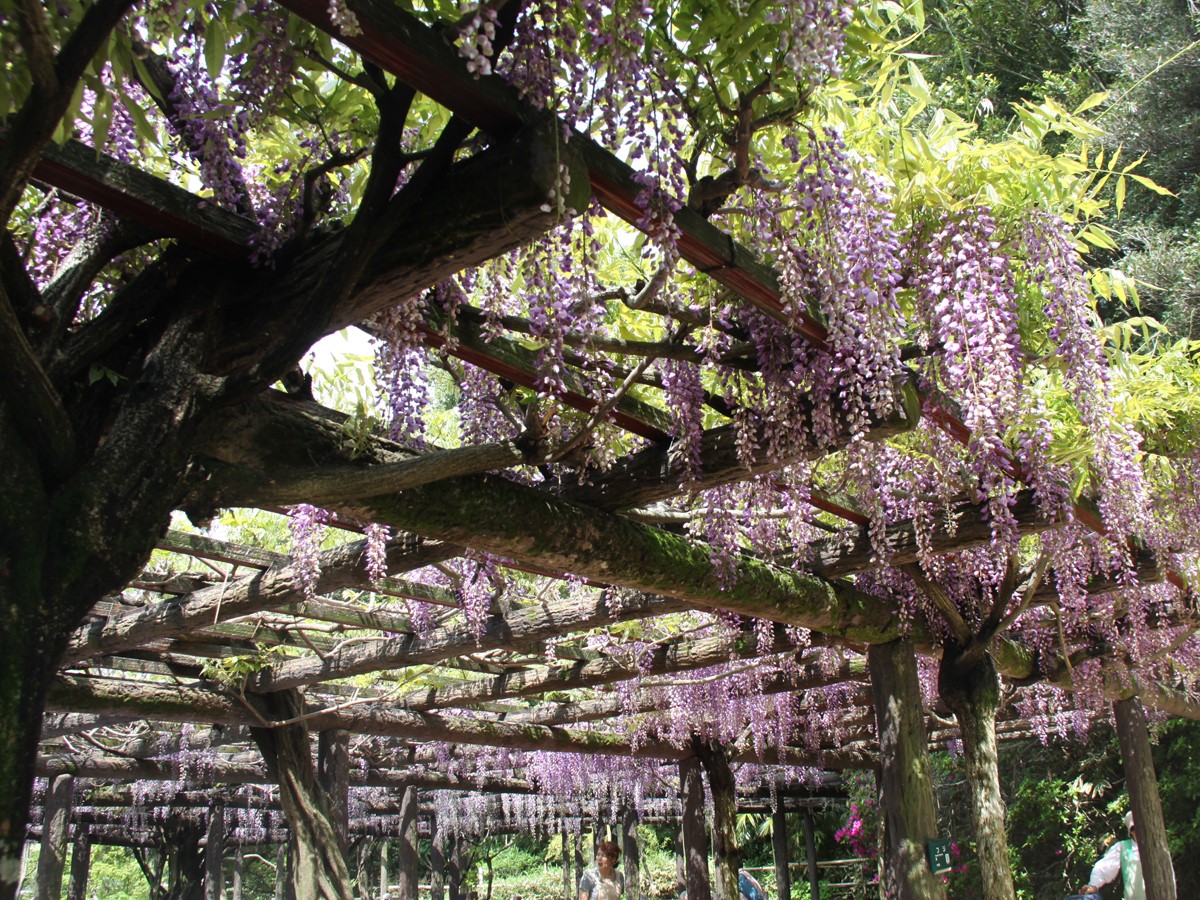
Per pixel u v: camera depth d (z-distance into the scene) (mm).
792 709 8000
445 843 15406
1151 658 5895
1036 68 8656
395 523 2422
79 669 5109
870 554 3918
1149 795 6688
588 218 1866
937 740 9148
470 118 1533
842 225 2150
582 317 2020
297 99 1989
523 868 23609
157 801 11141
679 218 1896
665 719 7934
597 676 5914
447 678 6547
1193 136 7711
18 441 1470
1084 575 4547
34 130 1214
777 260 2141
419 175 1580
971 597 4672
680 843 16391
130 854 23234
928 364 2771
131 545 1575
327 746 6484
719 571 3258
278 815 13469
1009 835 9531
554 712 7832
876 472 2984
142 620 4301
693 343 2580
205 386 1739
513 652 6062
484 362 2383
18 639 1363
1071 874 8844
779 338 2605
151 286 1769
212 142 1769
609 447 2871
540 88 1521
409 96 1553
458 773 10945
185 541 3793
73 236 2002
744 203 2250
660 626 5910
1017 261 2717
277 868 16344
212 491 1830
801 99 1868
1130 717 6832
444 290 2172
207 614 4078
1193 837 8039
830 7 1635
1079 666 6031
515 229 1573
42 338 1642
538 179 1504
